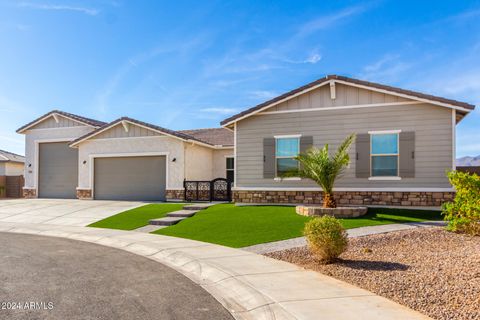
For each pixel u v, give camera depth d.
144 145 20.41
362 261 7.17
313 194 15.26
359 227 10.67
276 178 15.73
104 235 11.34
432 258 7.10
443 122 13.74
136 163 20.70
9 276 6.71
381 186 14.34
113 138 21.05
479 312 4.42
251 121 16.19
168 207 16.41
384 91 14.21
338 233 7.20
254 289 5.66
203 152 22.31
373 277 6.07
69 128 23.53
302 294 5.37
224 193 19.30
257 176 16.02
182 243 9.70
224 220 12.58
